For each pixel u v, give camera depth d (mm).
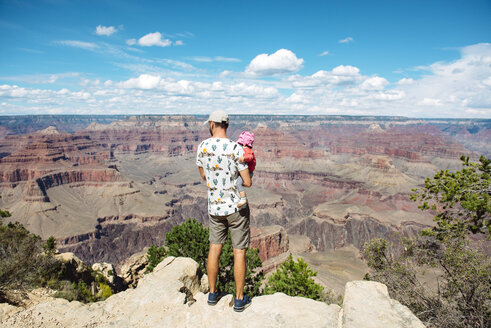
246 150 5258
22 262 14000
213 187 5293
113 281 31250
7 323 6945
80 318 6477
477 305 14438
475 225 14773
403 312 4621
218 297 5801
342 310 5004
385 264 21000
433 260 17266
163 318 5652
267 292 22938
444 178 15828
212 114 5410
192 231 27516
